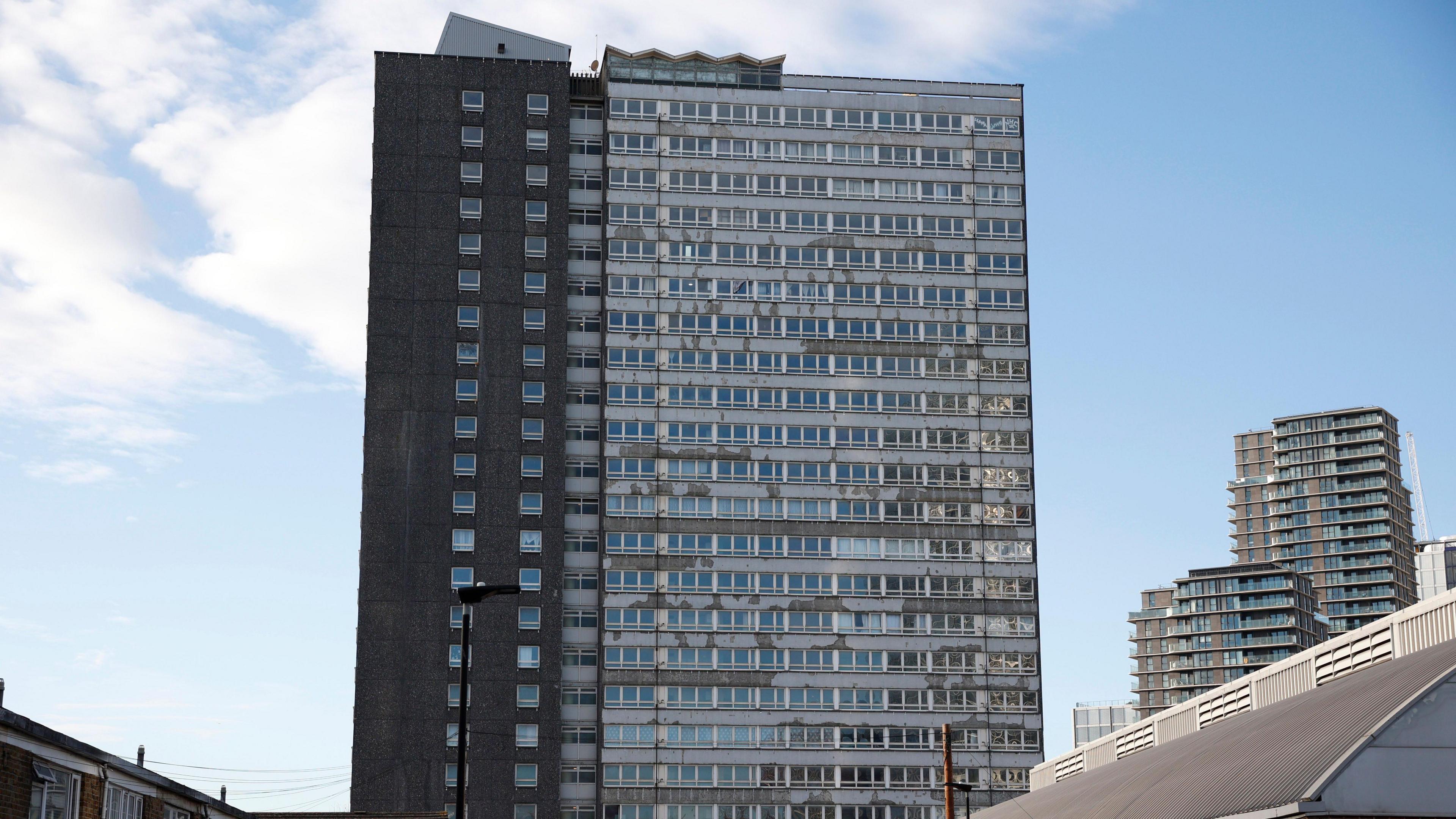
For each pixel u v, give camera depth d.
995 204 149.25
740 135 147.25
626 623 136.88
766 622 138.50
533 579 135.75
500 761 131.38
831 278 145.62
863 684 138.50
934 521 142.50
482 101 143.75
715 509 140.12
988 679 140.00
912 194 148.25
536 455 138.00
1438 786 39.06
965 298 147.00
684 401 141.62
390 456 136.25
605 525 138.25
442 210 141.38
